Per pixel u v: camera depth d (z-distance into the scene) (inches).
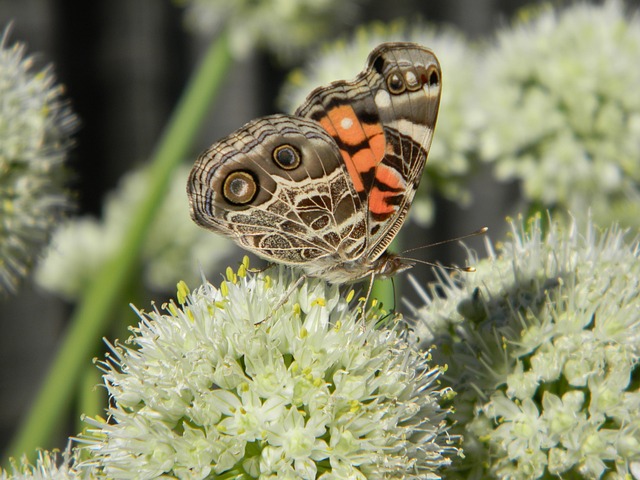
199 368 13.4
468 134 17.4
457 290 14.7
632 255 14.5
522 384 14.0
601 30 17.5
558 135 17.2
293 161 13.9
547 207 17.3
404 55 14.2
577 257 14.5
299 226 13.9
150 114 23.7
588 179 17.1
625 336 14.1
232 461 13.3
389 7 24.3
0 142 15.6
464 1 24.4
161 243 19.6
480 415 14.1
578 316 14.1
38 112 15.8
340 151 14.0
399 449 13.4
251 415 13.3
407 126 14.2
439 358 14.3
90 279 18.7
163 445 13.4
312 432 13.3
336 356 13.5
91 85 23.1
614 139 17.2
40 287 21.5
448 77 17.6
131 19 23.4
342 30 23.8
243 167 14.0
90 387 17.3
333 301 13.7
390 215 14.2
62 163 16.1
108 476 13.4
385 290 15.5
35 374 22.7
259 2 18.9
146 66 23.5
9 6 21.8
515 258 14.5
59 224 16.1
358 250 14.1
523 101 17.4
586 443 13.9
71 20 22.7
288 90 21.8
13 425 22.5
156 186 18.4
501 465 14.1
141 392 13.5
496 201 23.7
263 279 13.9
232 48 18.9
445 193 17.5
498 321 14.3
